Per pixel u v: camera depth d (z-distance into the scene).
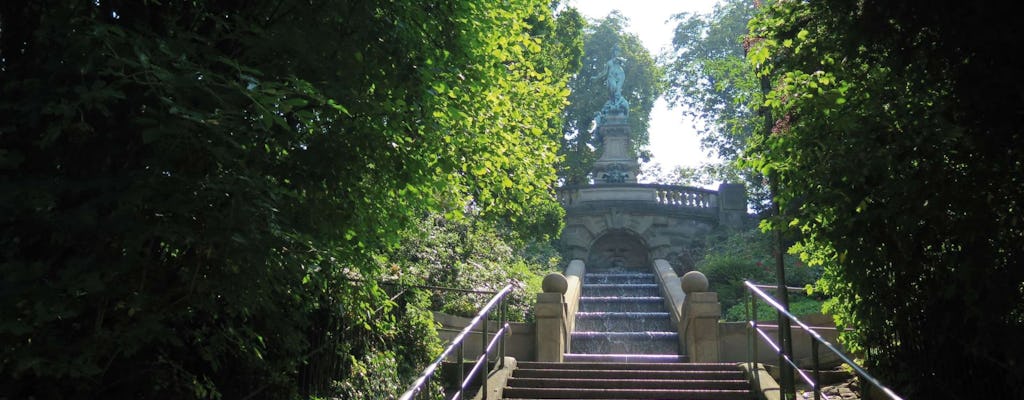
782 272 9.99
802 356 14.20
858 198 7.27
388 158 6.64
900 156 6.76
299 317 7.31
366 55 6.41
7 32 5.28
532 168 10.54
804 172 7.64
